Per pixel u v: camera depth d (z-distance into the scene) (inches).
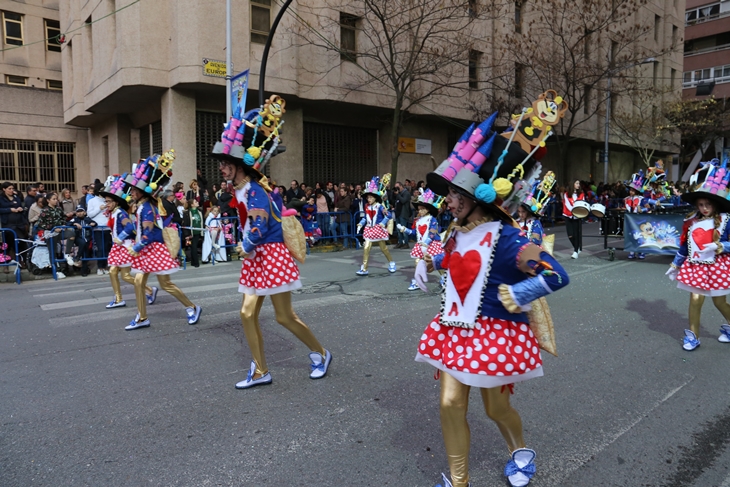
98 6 652.1
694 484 116.0
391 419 147.8
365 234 391.2
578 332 233.0
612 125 1171.9
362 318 259.3
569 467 122.4
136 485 115.6
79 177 902.4
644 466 123.2
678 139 1434.5
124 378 182.1
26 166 853.8
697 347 211.0
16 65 919.7
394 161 661.9
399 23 673.6
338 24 660.1
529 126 100.8
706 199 199.5
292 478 117.9
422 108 775.7
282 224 169.9
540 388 169.9
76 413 154.0
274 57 625.6
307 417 149.4
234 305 291.3
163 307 289.6
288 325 173.8
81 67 764.0
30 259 427.2
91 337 232.7
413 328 240.8
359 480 116.9
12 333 242.2
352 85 687.1
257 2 621.6
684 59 1790.1
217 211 480.4
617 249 526.3
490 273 98.3
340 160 780.6
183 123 611.8
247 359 201.2
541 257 92.8
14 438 138.8
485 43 848.3
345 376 181.9
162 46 592.4
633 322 249.0
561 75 887.1
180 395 166.4
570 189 908.6
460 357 98.0
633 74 1124.5
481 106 842.8
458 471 102.0
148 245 241.4
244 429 142.3
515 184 99.7
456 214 102.3
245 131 163.8
